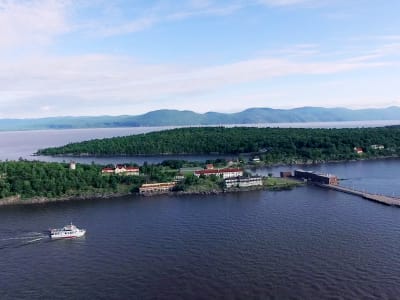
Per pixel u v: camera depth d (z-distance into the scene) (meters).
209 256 181.50
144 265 174.62
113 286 156.62
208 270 167.25
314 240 197.38
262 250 186.38
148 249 192.88
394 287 148.88
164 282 158.38
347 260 172.38
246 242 197.50
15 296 150.62
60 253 191.62
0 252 193.88
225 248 190.38
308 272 162.38
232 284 154.62
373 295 143.88
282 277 158.88
